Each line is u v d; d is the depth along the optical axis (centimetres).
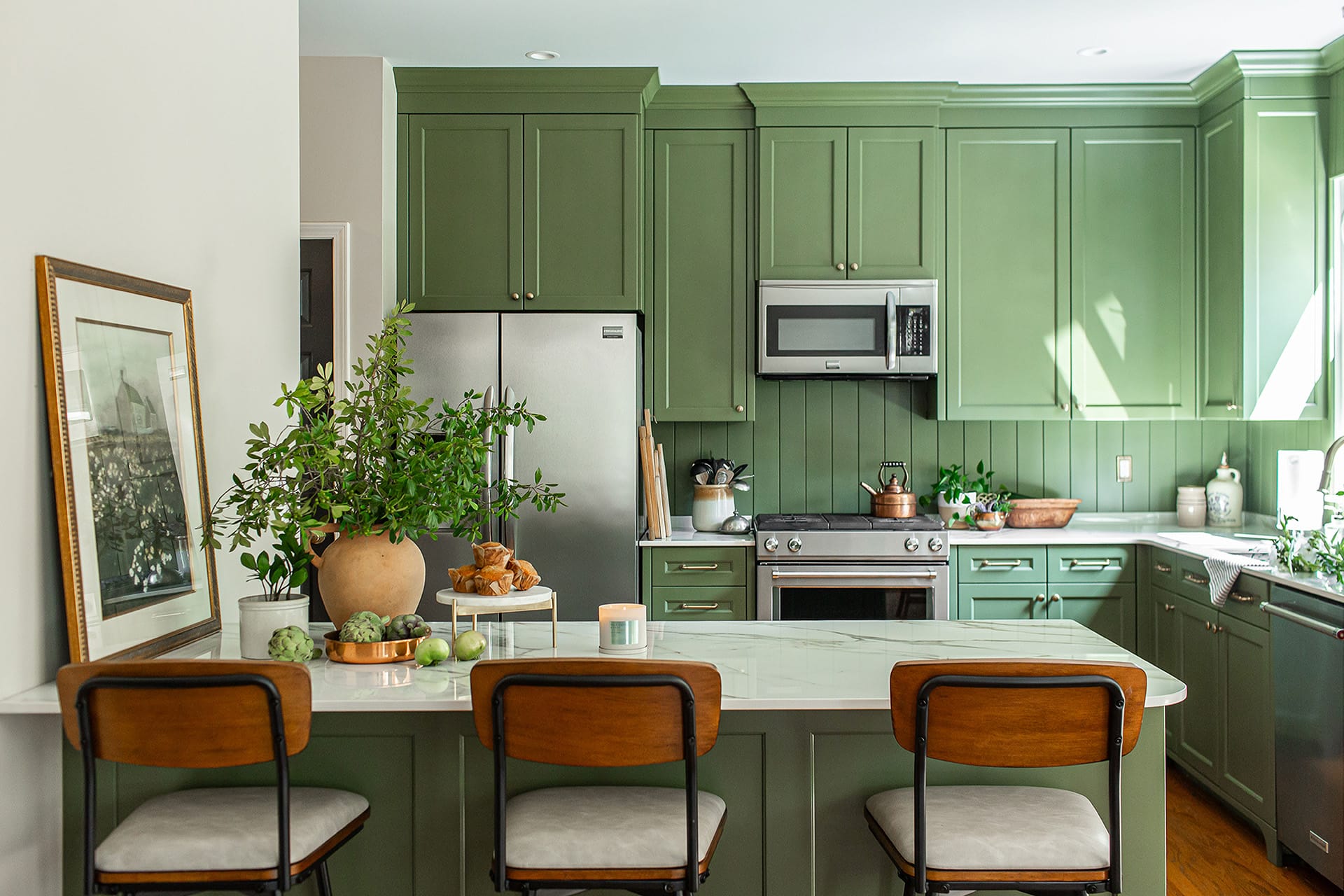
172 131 217
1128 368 412
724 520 423
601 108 396
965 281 413
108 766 189
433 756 191
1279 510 363
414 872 192
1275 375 376
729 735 192
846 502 443
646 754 155
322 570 209
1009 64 383
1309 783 274
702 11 334
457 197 396
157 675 152
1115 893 158
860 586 384
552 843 161
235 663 153
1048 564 389
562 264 397
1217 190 396
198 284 228
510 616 378
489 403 377
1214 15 336
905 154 409
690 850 157
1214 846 308
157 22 211
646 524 411
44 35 177
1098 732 154
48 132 178
